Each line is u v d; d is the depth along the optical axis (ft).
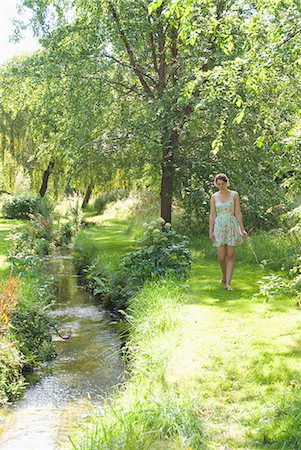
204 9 23.32
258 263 34.55
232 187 46.21
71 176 50.75
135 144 48.03
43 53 50.19
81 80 47.70
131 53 47.52
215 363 17.15
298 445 11.73
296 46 19.40
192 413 13.78
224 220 27.35
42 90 51.83
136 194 71.82
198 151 48.11
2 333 20.80
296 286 20.07
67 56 47.19
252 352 17.72
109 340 25.04
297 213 16.05
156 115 44.04
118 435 12.75
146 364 18.25
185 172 47.06
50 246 59.00
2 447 14.58
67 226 70.13
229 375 16.22
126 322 27.55
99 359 22.30
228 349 18.20
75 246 59.06
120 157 48.73
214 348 18.38
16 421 16.44
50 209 85.56
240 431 12.80
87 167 49.21
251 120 40.50
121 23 45.68
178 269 30.19
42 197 95.30
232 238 27.30
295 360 16.81
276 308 23.17
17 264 35.68
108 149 46.50
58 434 15.16
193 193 47.09
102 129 49.60
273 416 13.30
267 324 20.84
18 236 44.14
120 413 13.76
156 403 14.01
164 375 16.53
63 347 24.20
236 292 26.81
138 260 30.45
